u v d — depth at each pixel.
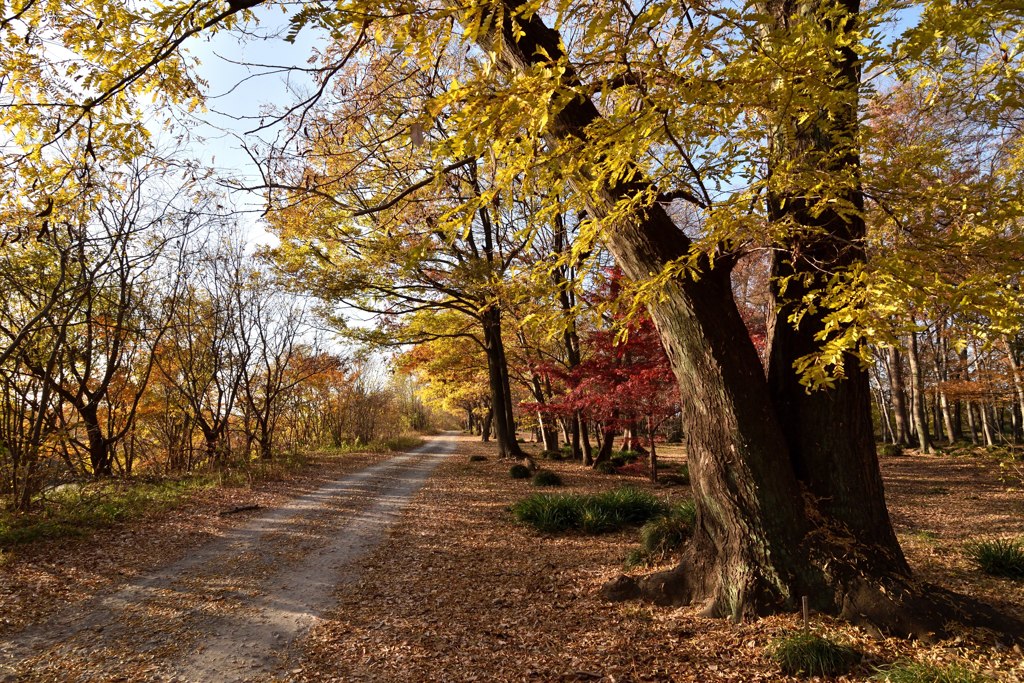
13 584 6.07
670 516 7.13
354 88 5.01
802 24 2.46
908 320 2.50
